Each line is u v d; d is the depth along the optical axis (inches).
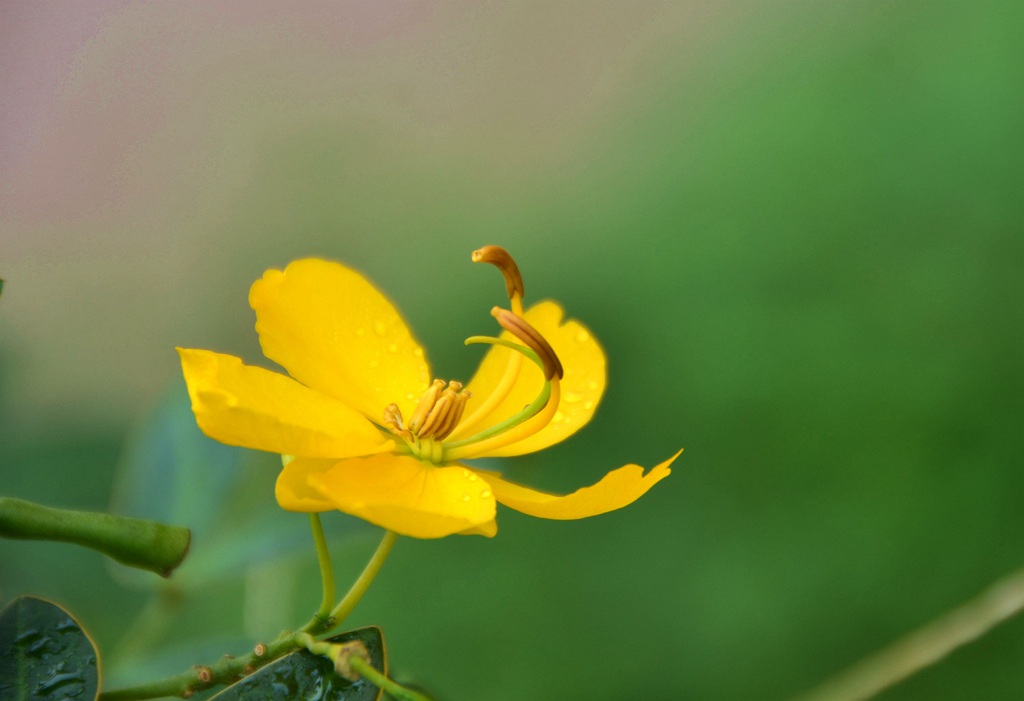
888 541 17.2
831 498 17.6
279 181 27.5
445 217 24.8
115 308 25.0
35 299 25.5
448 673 16.5
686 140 23.2
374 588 16.8
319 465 10.2
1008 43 21.5
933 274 19.0
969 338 18.3
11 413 13.2
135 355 23.8
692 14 27.4
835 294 19.2
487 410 10.7
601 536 17.6
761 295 19.4
